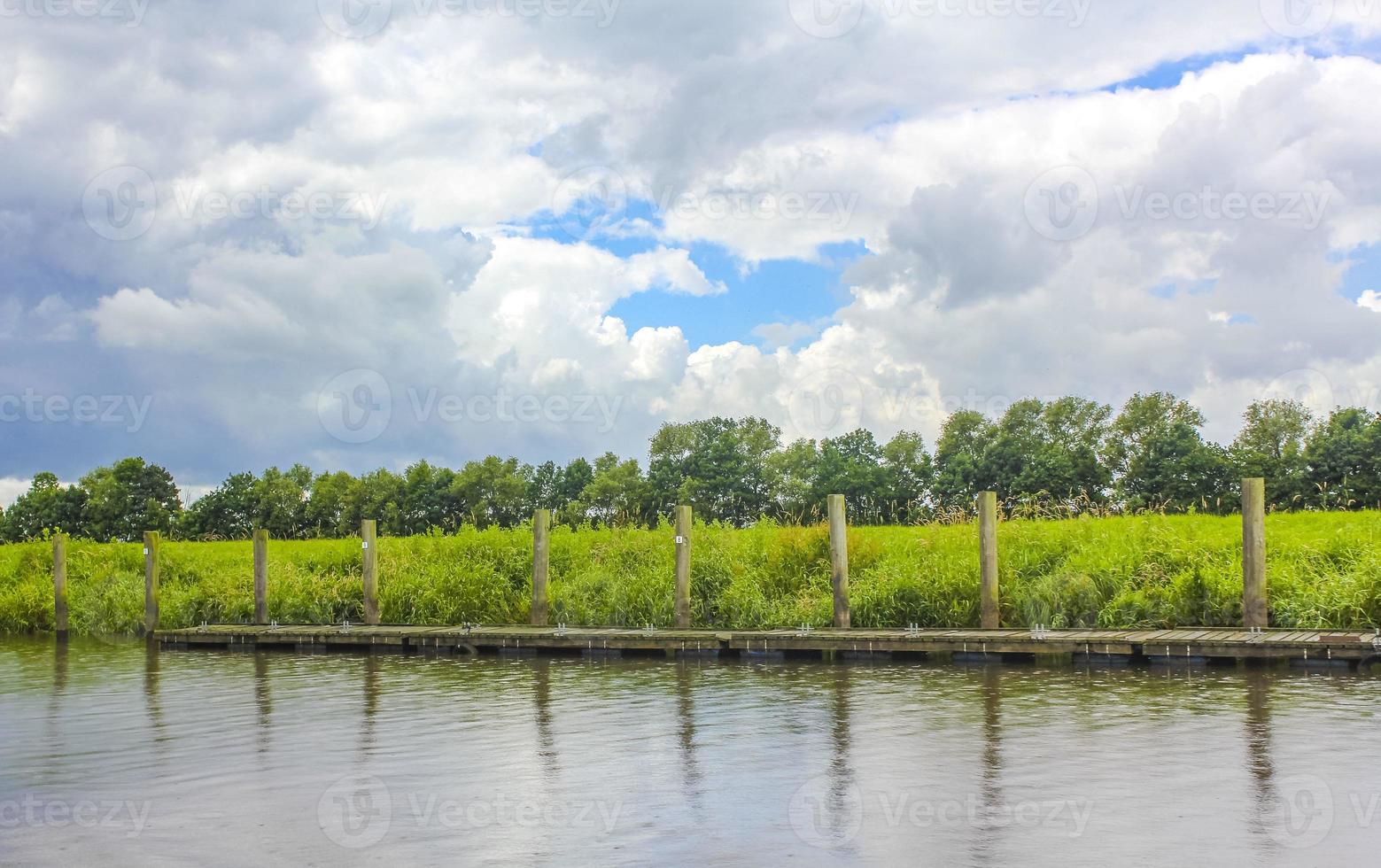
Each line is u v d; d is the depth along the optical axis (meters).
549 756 13.27
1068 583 22.86
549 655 24.05
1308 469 54.69
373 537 27.86
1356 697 15.73
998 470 62.97
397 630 26.03
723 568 26.38
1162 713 14.89
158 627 30.28
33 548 37.56
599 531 31.47
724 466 74.50
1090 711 15.17
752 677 19.62
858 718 15.17
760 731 14.54
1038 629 20.84
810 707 16.23
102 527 66.06
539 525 25.88
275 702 17.95
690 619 24.56
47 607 33.25
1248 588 20.00
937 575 23.89
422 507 68.19
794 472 72.94
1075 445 62.09
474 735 14.72
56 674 22.19
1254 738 13.17
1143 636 19.92
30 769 13.09
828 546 26.08
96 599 32.88
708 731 14.64
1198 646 19.16
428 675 21.12
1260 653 18.75
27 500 68.12
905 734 13.99
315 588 29.98
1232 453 58.19
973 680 18.38
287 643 26.78
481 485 69.56
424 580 29.02
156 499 67.88
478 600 28.17
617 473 77.19
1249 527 19.98
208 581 31.58
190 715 16.84
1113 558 23.36
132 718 16.58
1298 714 14.57
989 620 21.92
